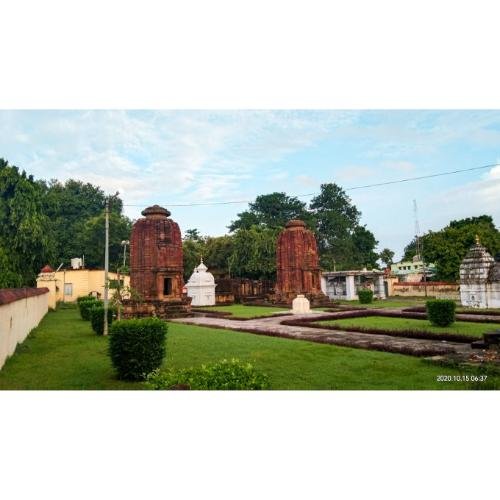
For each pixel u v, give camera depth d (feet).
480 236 133.80
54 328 67.10
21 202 108.17
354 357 39.29
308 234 130.00
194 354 41.91
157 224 98.53
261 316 84.38
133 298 87.97
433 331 55.98
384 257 244.83
